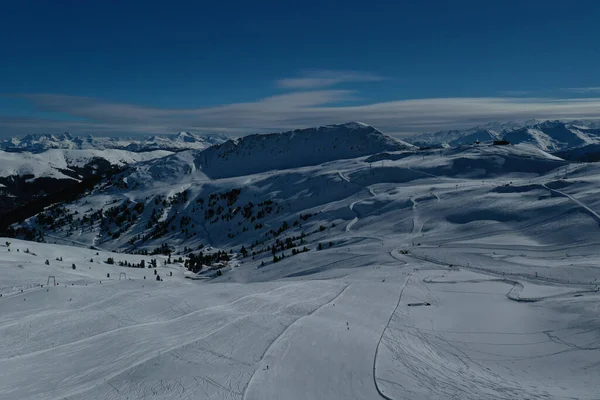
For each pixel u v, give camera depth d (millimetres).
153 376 30203
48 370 31500
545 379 31344
